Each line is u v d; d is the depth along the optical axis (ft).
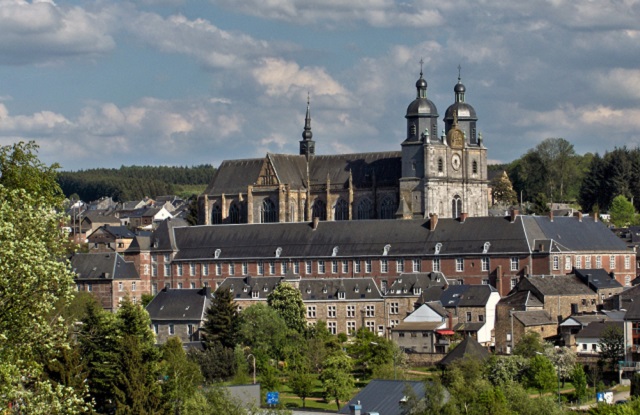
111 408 620.49
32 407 374.02
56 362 552.82
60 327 405.80
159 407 600.80
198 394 634.84
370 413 635.66
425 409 624.18
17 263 380.37
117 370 613.52
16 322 384.68
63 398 390.01
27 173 520.83
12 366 369.50
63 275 392.88
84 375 566.36
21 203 402.72
